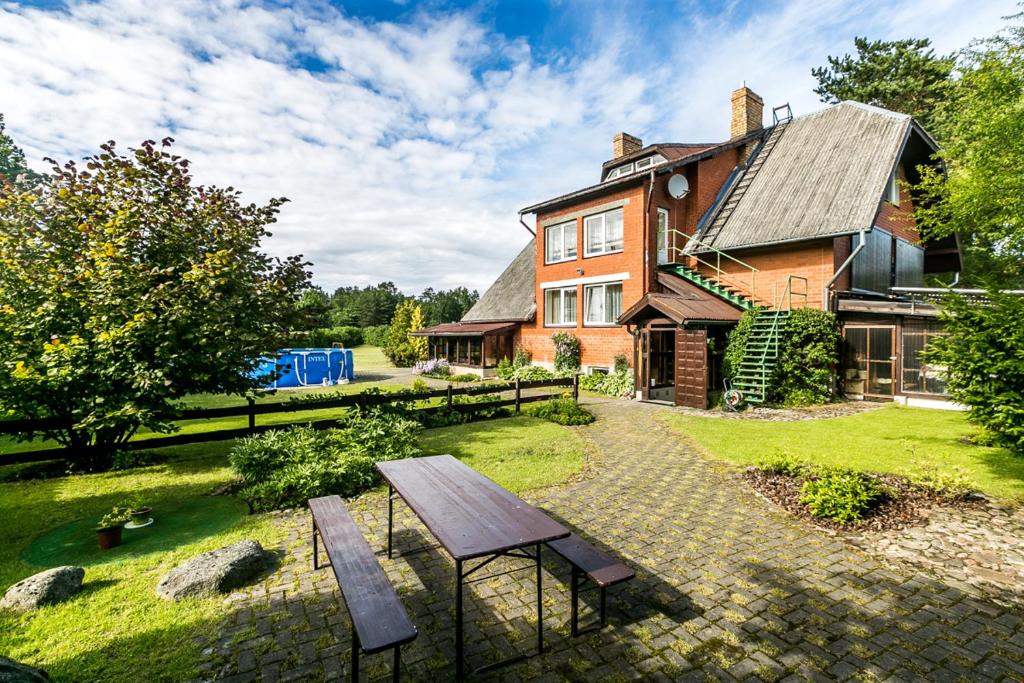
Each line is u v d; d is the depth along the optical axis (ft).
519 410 45.68
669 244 66.18
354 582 10.98
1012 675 10.86
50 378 24.93
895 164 52.06
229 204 33.12
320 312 35.60
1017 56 49.85
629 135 80.02
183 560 16.63
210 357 28.45
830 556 16.70
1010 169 52.70
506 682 10.69
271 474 23.79
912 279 68.85
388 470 16.87
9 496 23.39
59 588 13.85
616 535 18.51
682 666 11.21
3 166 110.32
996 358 22.35
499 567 16.08
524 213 77.00
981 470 25.53
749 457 29.27
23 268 26.99
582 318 70.03
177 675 10.84
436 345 106.83
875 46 91.15
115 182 29.66
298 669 11.10
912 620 12.98
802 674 10.93
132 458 28.07
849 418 40.70
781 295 56.08
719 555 16.83
